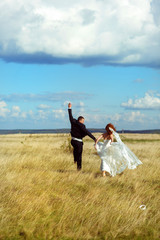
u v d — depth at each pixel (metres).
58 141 25.83
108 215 4.96
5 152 15.37
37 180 7.50
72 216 4.91
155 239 4.28
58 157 11.76
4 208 5.19
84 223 4.74
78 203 5.59
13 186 6.68
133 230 4.52
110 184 7.45
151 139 39.75
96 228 4.59
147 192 6.73
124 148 8.75
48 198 5.91
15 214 4.98
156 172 9.16
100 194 6.30
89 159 12.15
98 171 9.60
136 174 8.86
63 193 6.28
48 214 5.08
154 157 13.36
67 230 4.50
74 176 7.90
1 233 4.29
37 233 4.34
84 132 9.29
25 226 4.54
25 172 8.55
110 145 8.77
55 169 9.88
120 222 4.79
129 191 6.82
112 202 5.75
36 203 5.47
